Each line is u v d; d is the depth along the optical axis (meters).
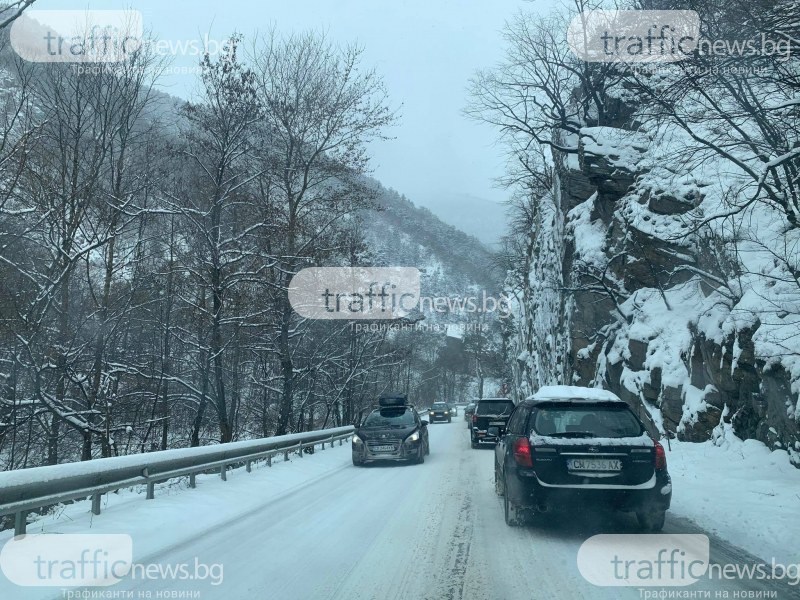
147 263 17.20
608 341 21.03
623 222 21.84
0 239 12.50
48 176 13.86
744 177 12.08
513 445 7.92
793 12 7.78
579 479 7.46
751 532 7.43
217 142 18.17
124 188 16.16
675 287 18.48
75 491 7.71
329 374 25.30
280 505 10.27
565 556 6.68
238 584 5.74
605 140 23.64
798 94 8.70
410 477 14.22
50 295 12.75
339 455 20.22
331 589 5.58
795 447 10.82
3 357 13.26
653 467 7.49
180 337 18.23
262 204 20.08
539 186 35.97
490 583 5.72
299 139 21.52
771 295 12.89
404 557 6.70
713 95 9.43
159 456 9.90
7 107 12.59
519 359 45.88
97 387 14.93
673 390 15.96
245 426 27.09
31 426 14.95
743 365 12.90
